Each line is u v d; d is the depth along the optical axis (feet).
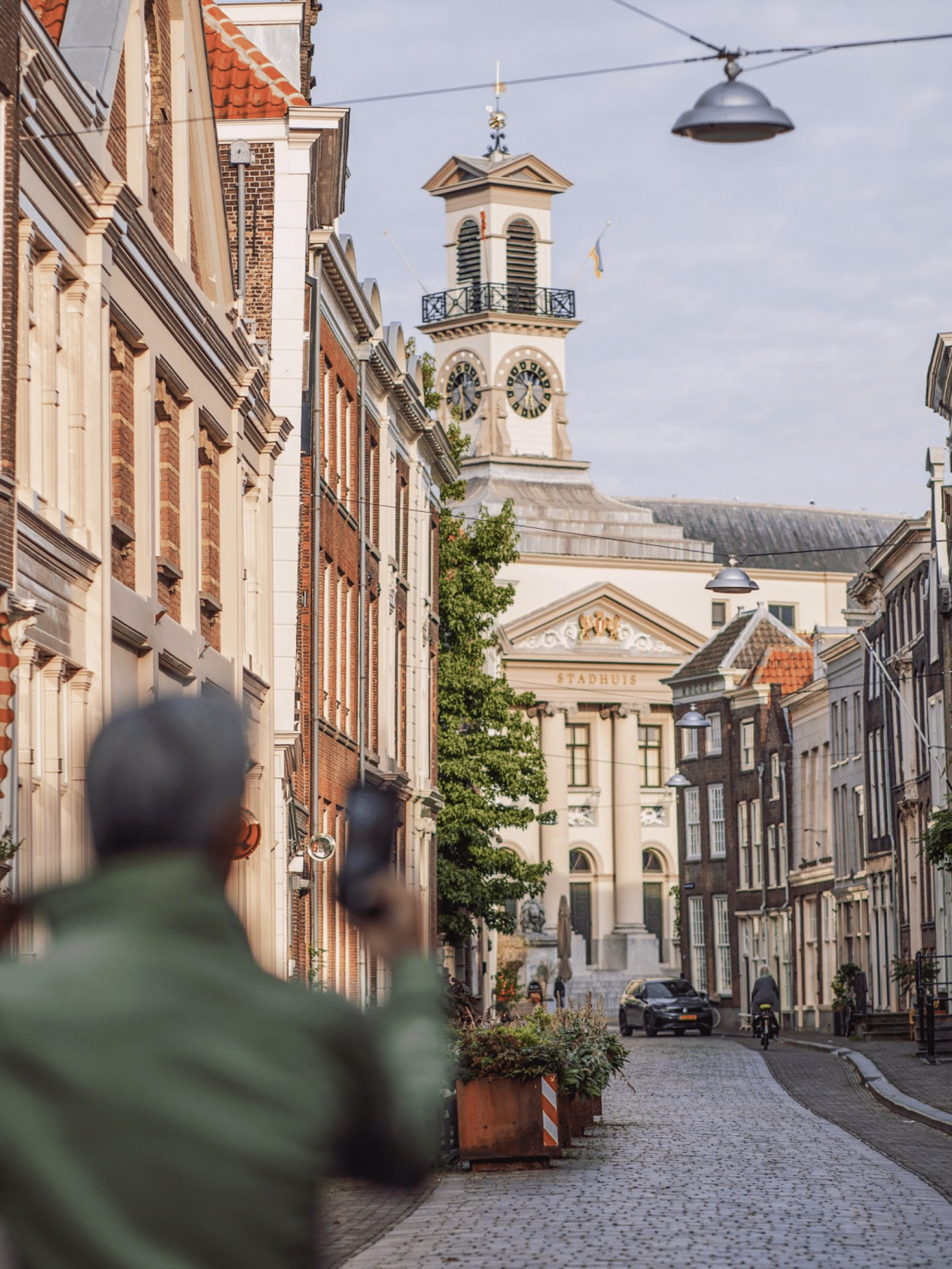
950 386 149.79
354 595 120.88
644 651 330.75
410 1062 10.70
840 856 200.34
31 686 49.01
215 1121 10.02
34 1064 9.97
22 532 47.88
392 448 137.28
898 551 170.50
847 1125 82.23
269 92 91.97
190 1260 9.93
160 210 67.05
